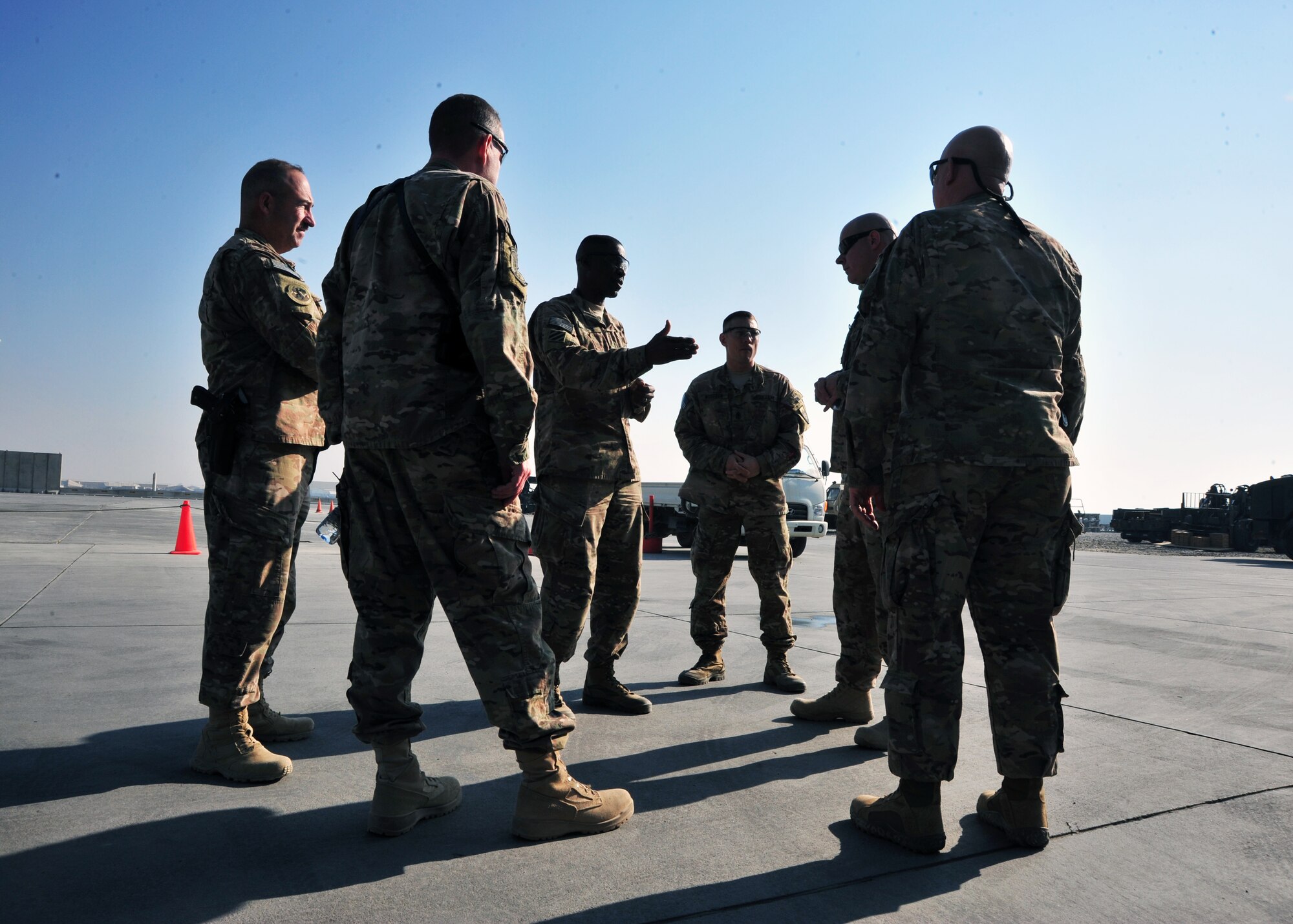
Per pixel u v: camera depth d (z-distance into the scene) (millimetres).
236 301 2502
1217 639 5316
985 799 2242
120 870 1854
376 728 2062
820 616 6359
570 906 1727
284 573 2559
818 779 2605
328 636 4770
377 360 1977
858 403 2107
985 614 2098
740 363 3996
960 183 2238
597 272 3303
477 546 1974
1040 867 1964
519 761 2098
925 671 2025
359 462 2062
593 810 2125
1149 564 13414
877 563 2994
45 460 53094
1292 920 1730
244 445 2482
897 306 2076
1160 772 2650
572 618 3184
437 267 1977
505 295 1955
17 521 14758
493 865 1926
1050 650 2076
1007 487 2039
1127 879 1906
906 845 2043
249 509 2465
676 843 2082
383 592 2086
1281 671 4281
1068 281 2176
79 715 3047
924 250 2066
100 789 2352
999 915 1729
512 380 1921
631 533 3369
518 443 1946
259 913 1672
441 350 1981
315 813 2230
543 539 3209
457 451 1967
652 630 5406
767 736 3086
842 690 3273
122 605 5574
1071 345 2230
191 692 3410
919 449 2041
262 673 2805
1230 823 2238
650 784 2527
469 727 3094
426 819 2197
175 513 21812
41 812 2172
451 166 2168
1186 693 3781
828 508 13320
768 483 3824
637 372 2744
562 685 3881
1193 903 1798
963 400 2020
